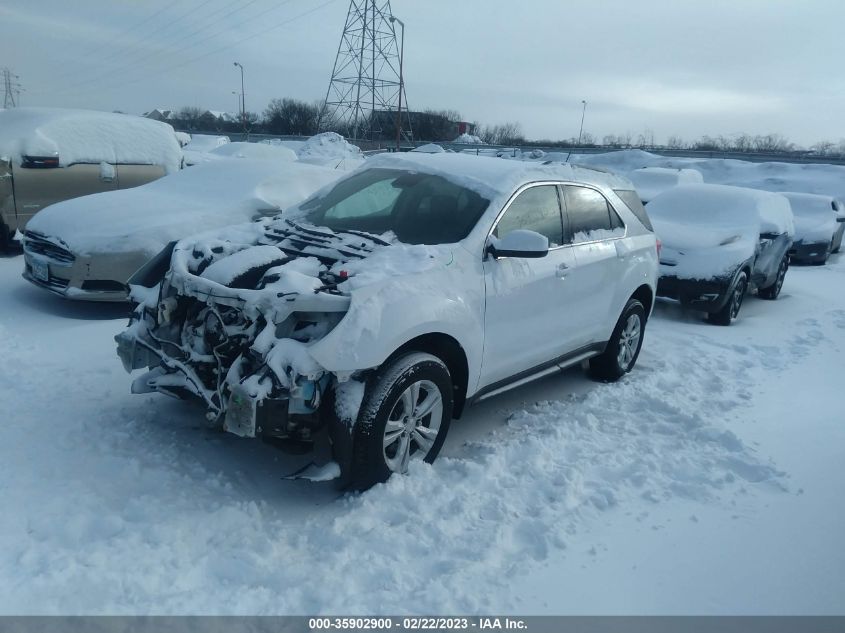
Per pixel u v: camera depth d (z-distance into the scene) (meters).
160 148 9.63
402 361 3.55
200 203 6.76
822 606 2.86
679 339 7.46
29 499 3.21
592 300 5.12
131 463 3.59
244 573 2.85
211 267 3.71
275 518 3.34
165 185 7.46
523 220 4.55
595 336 5.33
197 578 2.80
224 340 3.56
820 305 10.12
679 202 10.16
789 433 4.69
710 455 4.29
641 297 6.07
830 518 3.56
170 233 6.20
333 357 3.23
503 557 3.12
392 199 4.65
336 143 30.58
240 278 3.57
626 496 3.73
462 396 4.12
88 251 6.01
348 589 2.79
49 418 4.12
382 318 3.40
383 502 3.43
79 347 5.50
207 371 3.68
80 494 3.30
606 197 5.54
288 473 3.79
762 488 3.88
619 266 5.40
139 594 2.65
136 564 2.81
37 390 4.54
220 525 3.18
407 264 3.75
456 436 4.52
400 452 3.69
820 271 14.16
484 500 3.57
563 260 4.76
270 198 6.95
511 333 4.32
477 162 4.93
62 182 8.76
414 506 3.44
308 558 3.01
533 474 3.89
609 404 5.16
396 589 2.82
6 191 8.42
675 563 3.12
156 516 3.17
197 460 3.80
